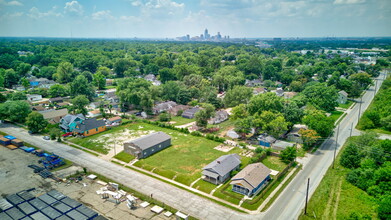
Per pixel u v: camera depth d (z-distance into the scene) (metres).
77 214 44.38
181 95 133.25
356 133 88.69
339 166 65.00
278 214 46.94
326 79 180.88
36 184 56.28
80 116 97.00
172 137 86.69
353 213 42.31
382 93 130.75
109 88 176.00
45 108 119.31
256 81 186.50
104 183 56.94
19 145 76.62
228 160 63.16
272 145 77.69
